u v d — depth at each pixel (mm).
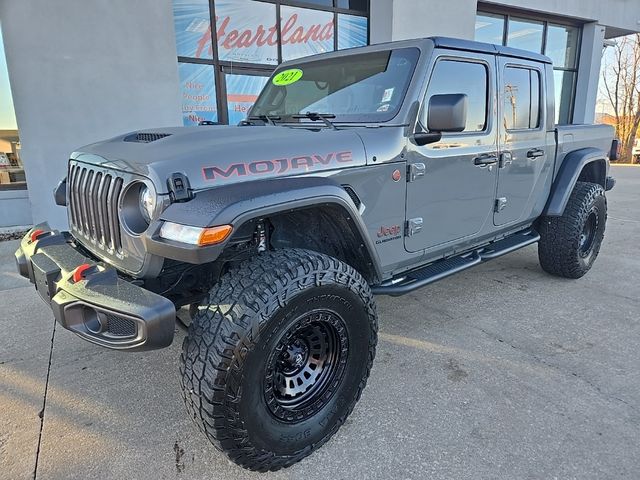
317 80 3246
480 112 3275
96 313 1952
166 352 3225
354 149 2492
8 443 2322
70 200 2742
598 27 13484
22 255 2717
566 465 2125
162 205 1928
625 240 6176
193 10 7805
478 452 2217
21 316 3820
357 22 9484
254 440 1972
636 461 2145
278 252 2152
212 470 2150
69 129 6168
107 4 6094
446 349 3213
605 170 4895
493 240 3854
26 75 5844
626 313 3789
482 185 3344
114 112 6383
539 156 3889
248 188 2012
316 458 2211
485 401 2615
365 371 2381
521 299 4094
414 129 2770
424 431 2375
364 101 2939
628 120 26938
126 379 2898
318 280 2047
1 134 6688
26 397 2709
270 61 8711
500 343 3293
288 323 1988
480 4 11258
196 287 2531
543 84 3865
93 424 2473
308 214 2426
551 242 4332
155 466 2172
